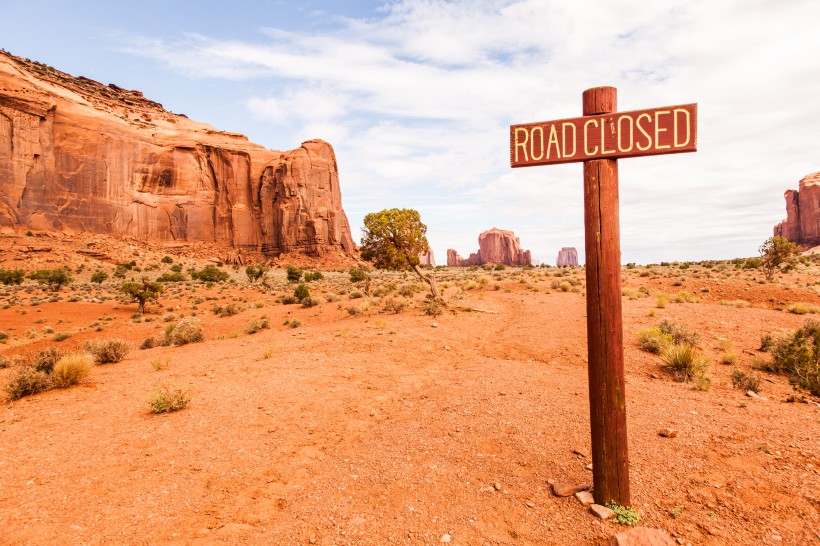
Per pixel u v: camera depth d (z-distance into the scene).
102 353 14.02
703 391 8.38
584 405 7.14
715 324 15.16
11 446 6.23
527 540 3.68
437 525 3.97
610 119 3.84
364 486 4.86
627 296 24.08
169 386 8.99
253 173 142.62
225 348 15.68
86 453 5.96
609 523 3.76
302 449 6.17
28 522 4.14
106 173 112.00
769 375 9.82
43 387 9.55
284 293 51.81
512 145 4.22
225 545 3.83
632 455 5.10
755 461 4.68
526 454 5.35
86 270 82.81
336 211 150.50
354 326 18.61
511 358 12.40
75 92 129.88
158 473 5.35
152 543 3.86
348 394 8.87
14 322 33.84
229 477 5.28
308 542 3.80
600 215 3.87
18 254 82.00
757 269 43.81
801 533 3.46
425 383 9.71
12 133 96.00
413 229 22.84
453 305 22.70
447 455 5.52
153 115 154.50
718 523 3.68
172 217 127.00
